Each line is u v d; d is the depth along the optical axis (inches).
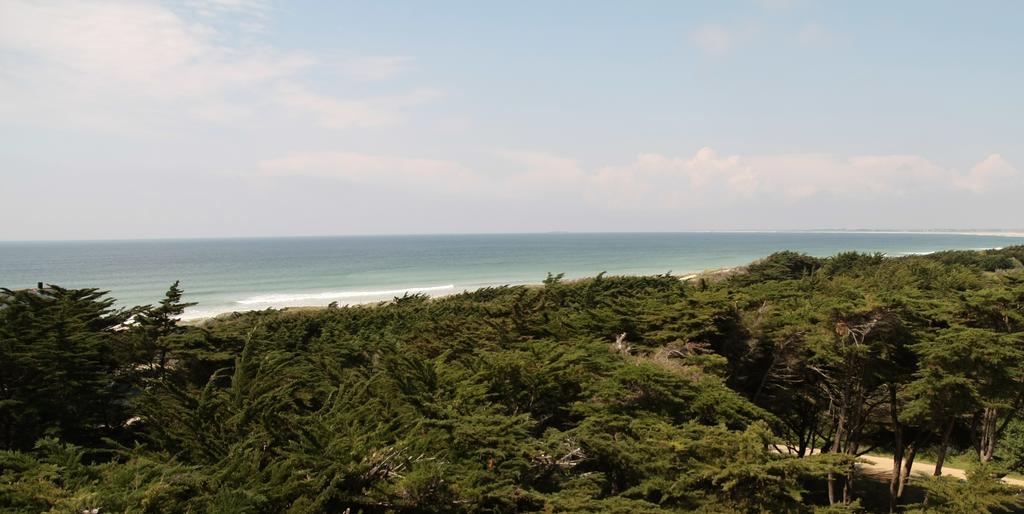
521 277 4247.0
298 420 499.2
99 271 4896.7
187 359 892.0
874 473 1029.2
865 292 937.5
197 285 3661.4
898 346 789.2
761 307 941.8
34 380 605.9
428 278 4183.1
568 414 673.0
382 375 655.8
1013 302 798.5
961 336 676.7
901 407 847.1
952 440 1157.1
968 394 670.5
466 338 953.5
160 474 372.2
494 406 576.7
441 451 470.6
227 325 1212.5
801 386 898.1
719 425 528.4
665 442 488.7
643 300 1085.1
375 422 530.9
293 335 1195.9
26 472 357.1
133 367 829.2
